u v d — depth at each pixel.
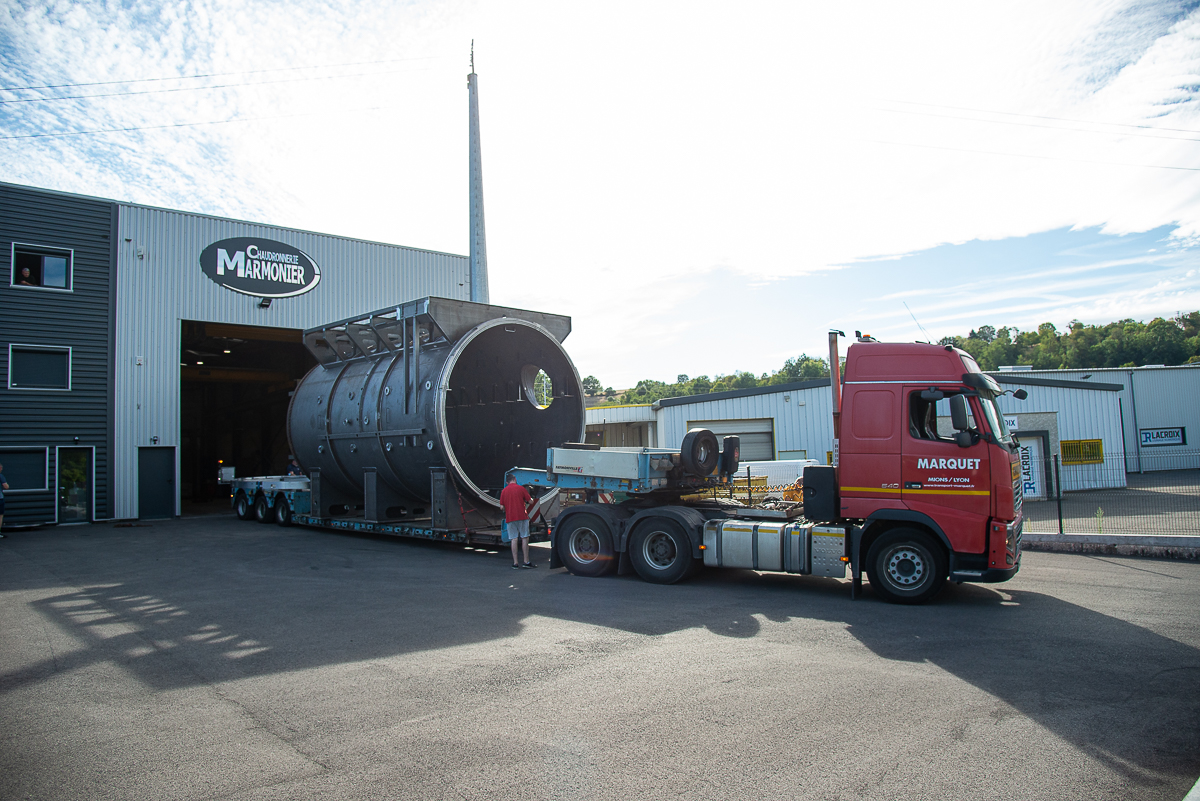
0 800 3.79
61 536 17.06
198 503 29.81
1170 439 37.62
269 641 7.02
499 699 5.23
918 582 8.47
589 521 10.76
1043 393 25.19
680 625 7.47
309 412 17.14
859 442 8.77
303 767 4.12
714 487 11.38
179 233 22.33
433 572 11.23
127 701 5.34
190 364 28.55
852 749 4.26
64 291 20.44
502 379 15.52
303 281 24.56
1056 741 4.35
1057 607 8.16
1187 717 4.72
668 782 3.85
